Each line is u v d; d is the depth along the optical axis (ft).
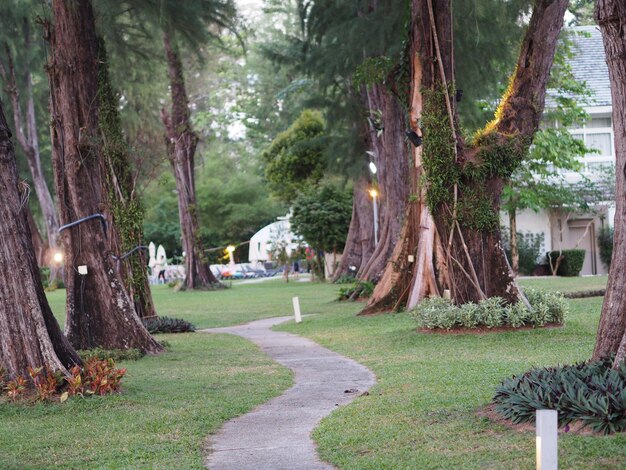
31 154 166.81
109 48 85.35
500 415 30.78
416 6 66.90
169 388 43.65
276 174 182.29
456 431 29.66
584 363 31.24
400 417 33.30
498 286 64.03
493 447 26.84
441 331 62.44
